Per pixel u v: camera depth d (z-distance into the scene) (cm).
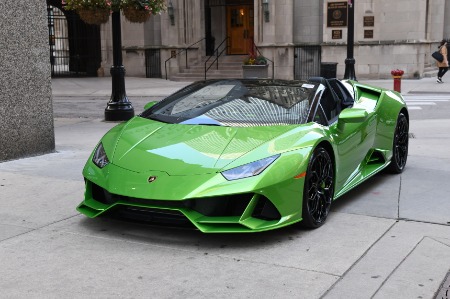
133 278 378
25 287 364
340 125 543
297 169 444
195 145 465
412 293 352
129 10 1159
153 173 439
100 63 2902
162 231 473
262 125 496
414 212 529
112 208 452
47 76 811
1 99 741
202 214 423
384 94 680
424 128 1103
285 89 564
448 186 629
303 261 406
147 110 571
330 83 600
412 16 2347
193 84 616
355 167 592
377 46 2395
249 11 2756
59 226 490
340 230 476
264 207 435
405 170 716
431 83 2206
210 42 2823
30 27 774
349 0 1756
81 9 1106
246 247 434
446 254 419
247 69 2166
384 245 438
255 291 356
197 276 380
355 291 355
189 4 2731
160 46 2773
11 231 477
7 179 658
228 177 425
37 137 803
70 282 372
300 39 2552
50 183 640
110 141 511
